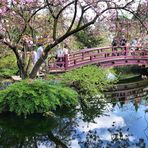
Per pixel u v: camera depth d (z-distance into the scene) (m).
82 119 18.19
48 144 15.15
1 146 15.02
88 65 22.47
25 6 15.87
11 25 17.08
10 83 18.22
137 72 28.86
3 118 16.36
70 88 18.52
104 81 20.39
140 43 19.81
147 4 14.73
